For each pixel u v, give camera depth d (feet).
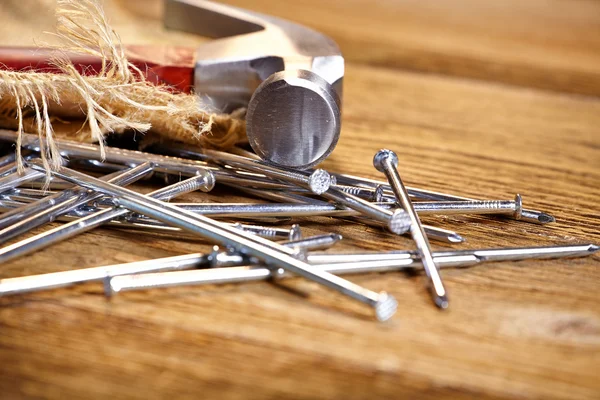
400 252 1.03
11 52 1.10
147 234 1.07
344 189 1.12
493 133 1.36
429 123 1.38
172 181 1.16
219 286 1.01
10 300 0.98
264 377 0.92
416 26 1.89
